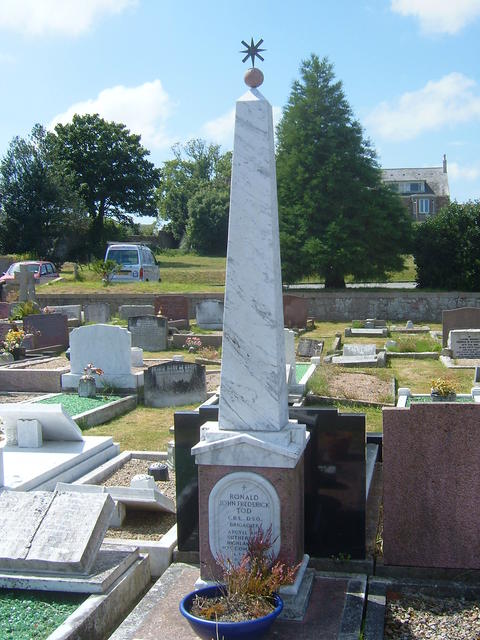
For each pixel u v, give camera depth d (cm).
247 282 272
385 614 270
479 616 269
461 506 296
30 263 1766
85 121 2916
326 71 1647
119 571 285
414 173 3762
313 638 246
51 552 278
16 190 2455
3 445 454
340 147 1644
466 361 859
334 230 1580
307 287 1802
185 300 1255
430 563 300
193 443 317
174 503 383
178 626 256
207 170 4291
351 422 308
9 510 294
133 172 2980
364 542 309
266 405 272
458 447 294
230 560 270
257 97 271
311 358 849
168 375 662
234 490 271
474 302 1473
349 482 309
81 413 594
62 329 1027
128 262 1662
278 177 1664
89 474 425
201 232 3262
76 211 2561
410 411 296
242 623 235
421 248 1642
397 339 1054
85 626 249
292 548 269
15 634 245
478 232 1596
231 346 274
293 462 263
